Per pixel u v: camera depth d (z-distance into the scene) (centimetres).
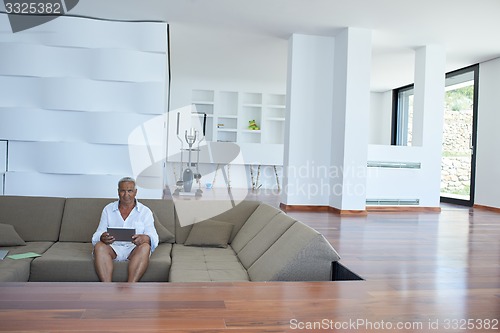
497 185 780
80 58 604
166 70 682
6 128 589
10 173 590
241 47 784
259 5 575
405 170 738
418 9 574
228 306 212
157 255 344
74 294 219
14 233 352
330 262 292
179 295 224
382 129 1202
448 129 938
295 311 209
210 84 1085
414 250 402
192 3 570
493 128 797
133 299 215
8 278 274
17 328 176
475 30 650
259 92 1104
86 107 603
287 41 740
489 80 812
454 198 896
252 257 334
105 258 313
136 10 592
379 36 699
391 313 215
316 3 564
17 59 589
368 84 673
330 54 713
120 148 611
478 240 470
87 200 392
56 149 598
